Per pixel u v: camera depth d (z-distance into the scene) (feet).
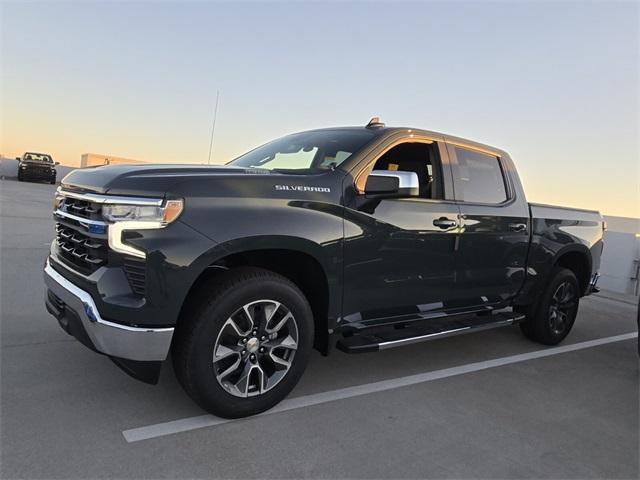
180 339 9.71
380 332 12.65
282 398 10.87
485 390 13.30
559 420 11.82
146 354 9.16
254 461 8.99
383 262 12.11
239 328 10.10
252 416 10.61
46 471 8.20
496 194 15.66
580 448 10.51
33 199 55.42
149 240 9.04
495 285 15.30
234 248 9.71
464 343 17.61
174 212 9.20
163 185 9.30
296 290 10.64
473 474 9.17
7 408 10.09
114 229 9.11
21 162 94.27
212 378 9.77
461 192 14.33
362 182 11.91
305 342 10.91
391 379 13.50
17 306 16.92
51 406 10.32
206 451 9.16
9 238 29.32
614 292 32.07
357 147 12.33
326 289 11.25
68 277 10.21
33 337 14.12
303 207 10.66
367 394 12.34
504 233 15.23
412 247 12.67
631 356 17.66
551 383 14.29
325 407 11.39
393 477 8.86
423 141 13.71
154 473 8.38
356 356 15.11
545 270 16.98
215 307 9.62
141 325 9.09
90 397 10.84
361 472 8.93
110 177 9.77
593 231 19.15
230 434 9.82
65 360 12.66
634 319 24.66
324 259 10.98
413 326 13.39
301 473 8.75
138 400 10.86
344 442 9.90
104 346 9.21
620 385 14.57
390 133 12.85
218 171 10.44
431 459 9.56
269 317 10.36
